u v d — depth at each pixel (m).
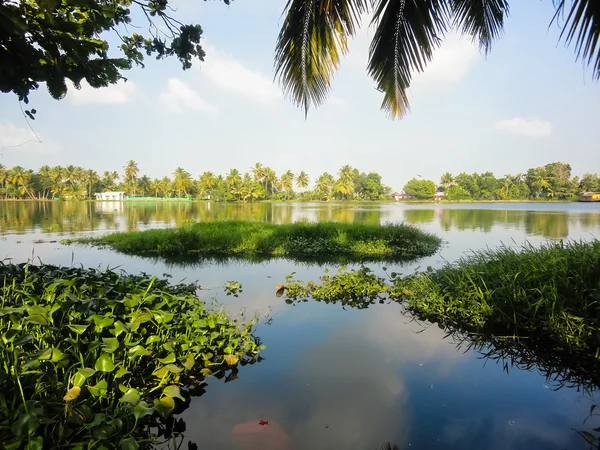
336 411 2.46
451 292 4.62
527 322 3.83
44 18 2.56
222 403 2.57
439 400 2.62
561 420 2.39
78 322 2.82
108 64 3.15
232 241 10.84
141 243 10.74
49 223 20.22
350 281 5.73
